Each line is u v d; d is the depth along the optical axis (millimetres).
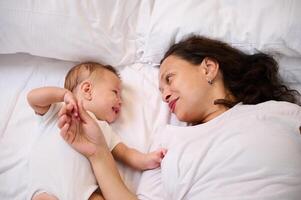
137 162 975
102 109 1021
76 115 914
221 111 982
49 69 1153
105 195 896
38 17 1006
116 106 1047
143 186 938
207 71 1001
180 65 1015
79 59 1127
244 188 789
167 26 1089
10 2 989
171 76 1016
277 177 789
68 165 894
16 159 983
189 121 1013
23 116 1055
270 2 990
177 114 1004
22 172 961
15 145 1011
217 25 1047
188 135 914
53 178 881
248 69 1031
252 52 1046
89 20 1053
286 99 1023
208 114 995
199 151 861
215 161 833
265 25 993
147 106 1095
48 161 899
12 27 1018
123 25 1135
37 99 922
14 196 944
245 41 1030
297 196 784
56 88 938
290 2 969
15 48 1084
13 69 1146
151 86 1129
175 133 942
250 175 797
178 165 863
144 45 1159
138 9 1157
